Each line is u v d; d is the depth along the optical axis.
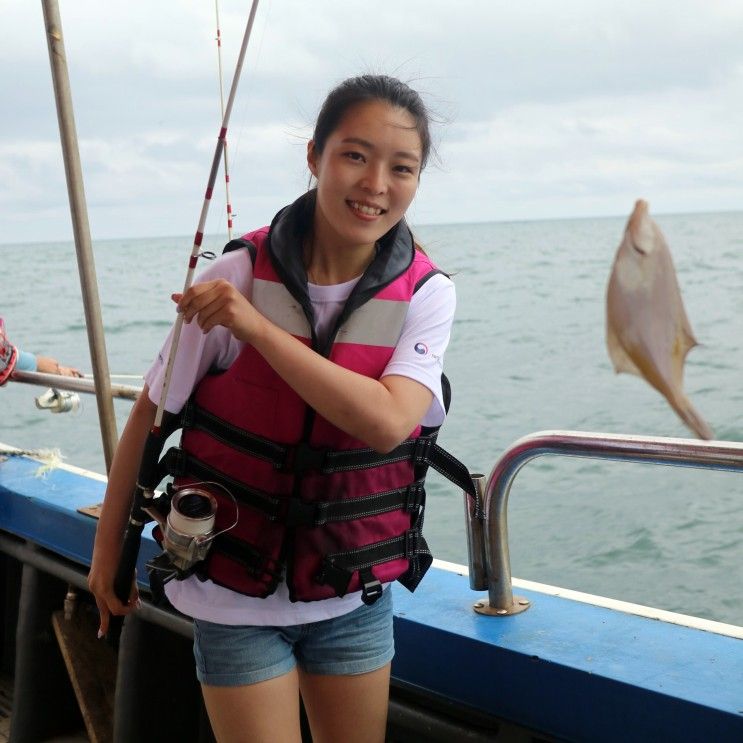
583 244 29.02
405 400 1.49
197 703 2.62
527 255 28.00
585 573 6.64
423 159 1.58
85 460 9.33
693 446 1.61
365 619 1.67
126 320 18.50
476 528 2.02
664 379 0.81
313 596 1.57
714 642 1.86
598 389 12.53
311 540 1.56
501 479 1.94
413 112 1.51
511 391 12.66
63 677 2.90
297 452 1.55
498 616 2.02
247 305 1.42
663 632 1.91
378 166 1.49
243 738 1.59
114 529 1.69
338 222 1.51
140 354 15.16
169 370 1.53
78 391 2.74
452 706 1.97
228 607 1.58
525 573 6.70
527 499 8.12
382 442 1.48
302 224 1.61
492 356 14.95
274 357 1.42
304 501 1.56
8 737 2.93
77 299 23.69
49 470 3.12
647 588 6.38
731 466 1.58
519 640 1.90
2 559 3.31
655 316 0.82
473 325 17.64
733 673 1.73
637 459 1.69
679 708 1.65
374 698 1.69
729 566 6.62
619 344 0.83
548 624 1.97
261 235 1.61
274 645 1.61
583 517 7.61
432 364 1.55
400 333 1.57
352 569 1.58
